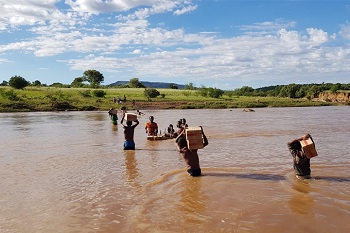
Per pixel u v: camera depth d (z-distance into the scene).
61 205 8.47
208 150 15.95
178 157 14.35
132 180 10.66
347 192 9.13
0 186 10.20
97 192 9.47
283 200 8.52
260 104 70.69
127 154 15.16
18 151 16.36
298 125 28.88
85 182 10.52
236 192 9.22
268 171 11.59
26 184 10.38
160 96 85.25
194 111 54.44
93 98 74.50
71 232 6.91
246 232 6.71
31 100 64.06
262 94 131.12
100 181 10.60
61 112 52.22
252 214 7.62
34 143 19.02
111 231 6.92
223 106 66.38
